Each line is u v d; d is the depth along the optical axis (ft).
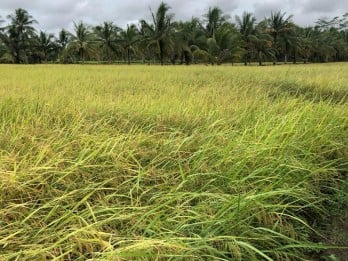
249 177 12.51
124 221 10.11
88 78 45.39
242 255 9.71
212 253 9.30
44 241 8.85
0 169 10.83
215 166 13.37
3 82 37.63
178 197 10.51
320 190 14.96
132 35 167.94
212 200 11.43
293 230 11.19
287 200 12.82
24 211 9.93
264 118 18.83
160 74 54.13
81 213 9.99
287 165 13.43
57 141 14.01
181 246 8.43
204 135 16.34
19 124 16.85
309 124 18.53
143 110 20.59
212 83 40.93
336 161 17.11
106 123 17.30
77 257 8.82
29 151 12.76
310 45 198.59
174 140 15.40
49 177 11.15
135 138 15.29
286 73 53.01
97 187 11.39
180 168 12.25
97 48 173.47
